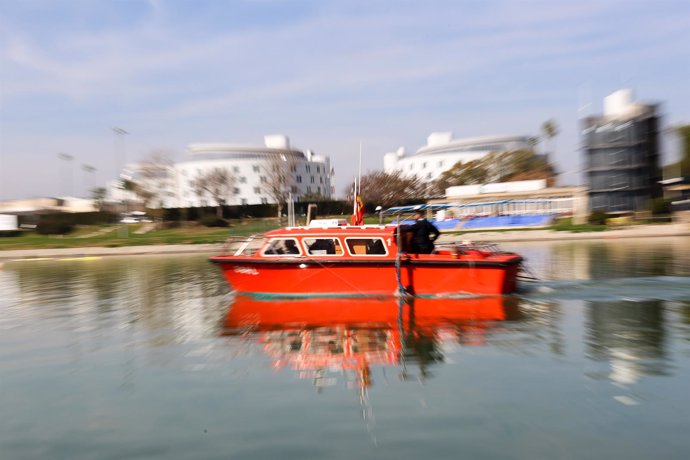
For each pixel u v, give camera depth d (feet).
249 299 46.44
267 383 25.48
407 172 416.26
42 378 27.30
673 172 222.07
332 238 45.19
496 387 24.23
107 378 26.99
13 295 57.26
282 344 32.27
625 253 83.46
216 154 397.60
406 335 33.58
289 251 45.93
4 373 28.35
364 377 26.03
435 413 21.50
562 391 23.56
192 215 250.57
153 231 212.84
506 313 39.14
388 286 44.34
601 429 19.84
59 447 19.44
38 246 147.64
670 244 99.04
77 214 252.01
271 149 405.18
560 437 19.26
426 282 43.88
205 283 62.95
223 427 20.70
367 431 20.01
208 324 38.34
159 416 21.91
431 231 44.93
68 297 54.54
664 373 25.66
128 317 42.42
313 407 22.40
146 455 18.65
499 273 43.68
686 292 46.03
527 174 273.75
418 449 18.56
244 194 386.52
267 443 19.26
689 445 18.57
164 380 26.35
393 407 22.21
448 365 27.61
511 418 20.89
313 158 458.50
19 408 23.27
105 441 19.81
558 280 52.80
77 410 22.84
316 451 18.58
